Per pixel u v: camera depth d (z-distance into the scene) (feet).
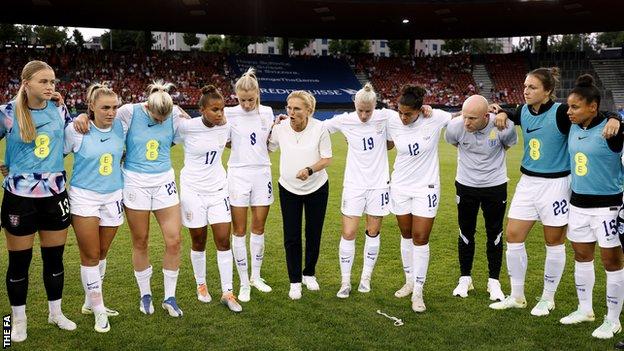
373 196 17.13
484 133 16.47
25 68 13.01
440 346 13.69
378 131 17.01
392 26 129.18
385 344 13.78
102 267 15.55
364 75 146.82
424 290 17.99
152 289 17.97
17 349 13.43
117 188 14.82
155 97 14.46
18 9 103.76
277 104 126.21
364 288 17.78
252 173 17.16
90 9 104.73
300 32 135.44
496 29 131.95
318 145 17.11
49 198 13.74
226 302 16.26
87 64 123.54
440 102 137.18
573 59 139.74
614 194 14.15
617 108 124.57
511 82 140.97
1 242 23.49
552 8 108.78
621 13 111.55
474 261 21.36
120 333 14.39
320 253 22.45
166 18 114.52
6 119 13.28
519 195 15.85
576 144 14.25
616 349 13.55
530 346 13.73
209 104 15.34
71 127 14.16
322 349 13.48
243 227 17.12
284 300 16.97
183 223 16.38
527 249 22.97
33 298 16.94
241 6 104.99
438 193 16.52
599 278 19.34
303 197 17.44
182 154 59.72
